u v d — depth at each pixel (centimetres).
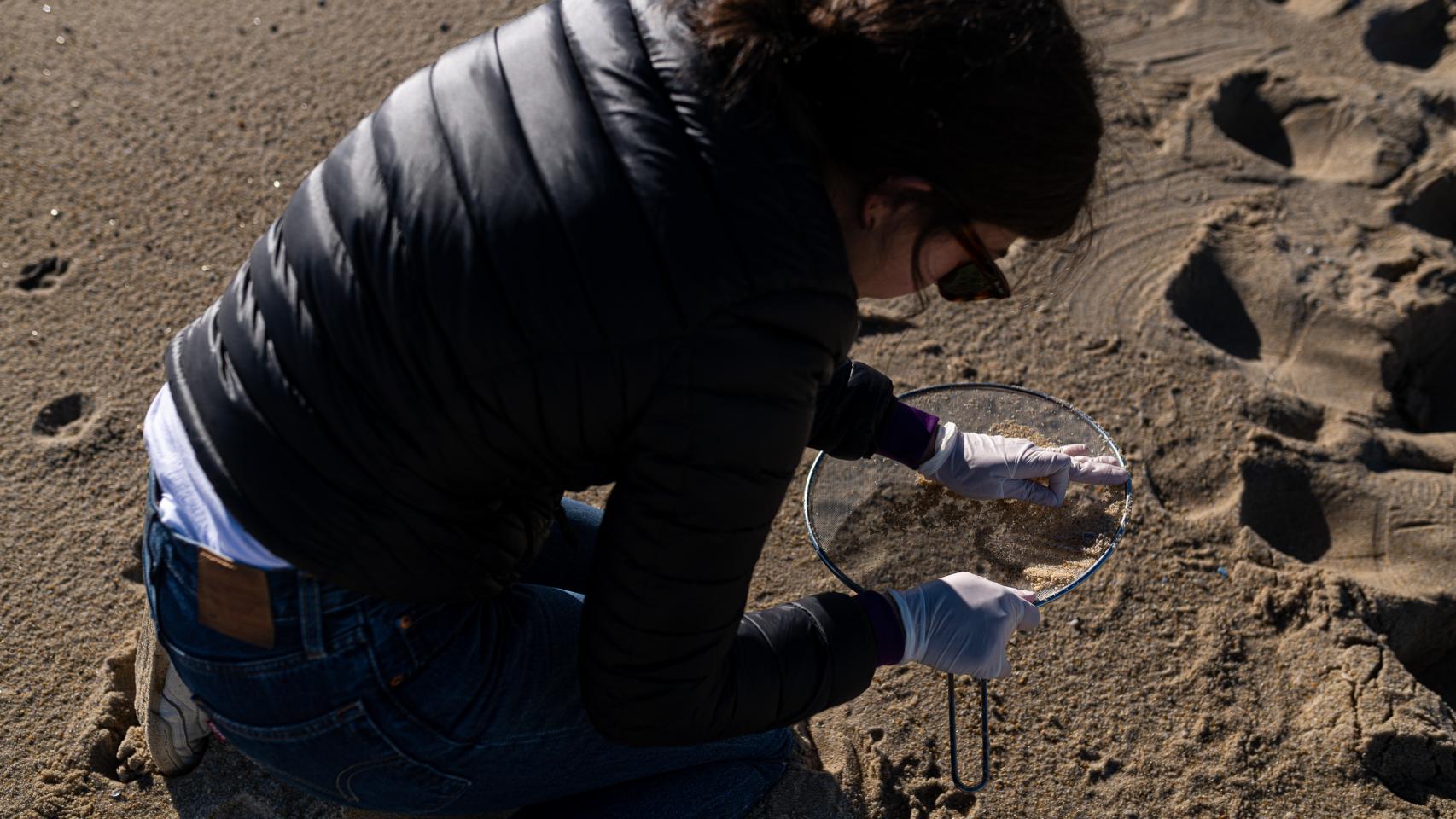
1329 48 358
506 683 141
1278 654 217
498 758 144
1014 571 167
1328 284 288
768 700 138
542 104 108
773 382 108
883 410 171
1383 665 212
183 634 133
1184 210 306
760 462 111
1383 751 202
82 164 307
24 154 308
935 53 98
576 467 120
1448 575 232
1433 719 205
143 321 271
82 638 213
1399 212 310
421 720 136
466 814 160
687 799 169
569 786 158
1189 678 213
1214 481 247
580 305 105
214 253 287
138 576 224
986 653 151
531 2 363
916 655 150
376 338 111
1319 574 226
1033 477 172
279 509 119
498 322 106
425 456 115
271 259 119
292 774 144
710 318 105
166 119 321
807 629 142
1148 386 264
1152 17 369
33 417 249
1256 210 307
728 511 113
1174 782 199
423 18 356
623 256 104
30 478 238
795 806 191
